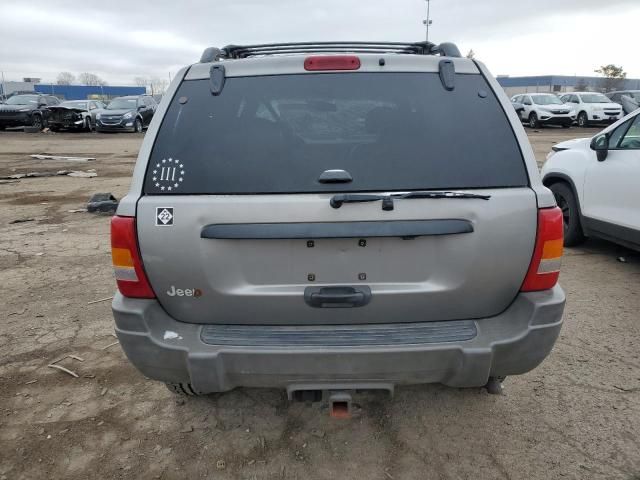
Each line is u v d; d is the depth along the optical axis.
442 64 2.55
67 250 6.18
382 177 2.28
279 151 2.35
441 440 2.80
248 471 2.61
